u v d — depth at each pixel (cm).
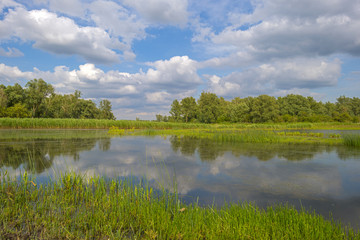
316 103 8488
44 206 487
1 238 363
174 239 374
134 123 3922
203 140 1977
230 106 7281
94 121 3700
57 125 3447
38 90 6100
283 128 4653
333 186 691
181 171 856
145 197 539
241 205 518
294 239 359
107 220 428
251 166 952
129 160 1047
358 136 1708
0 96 5309
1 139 1834
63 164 945
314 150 1401
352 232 381
